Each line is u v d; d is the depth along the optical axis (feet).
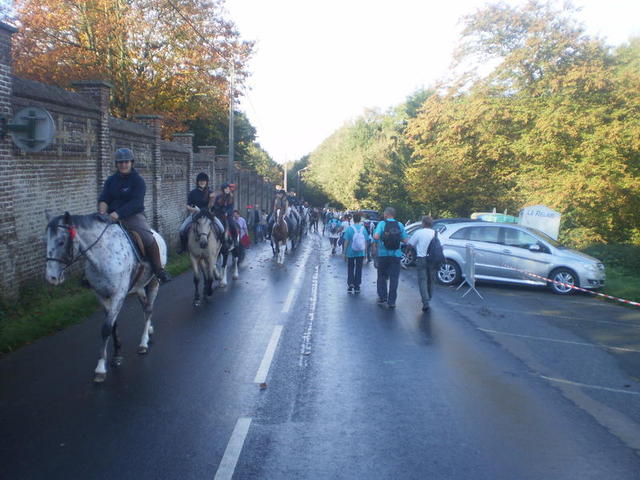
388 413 18.12
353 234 42.22
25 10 83.30
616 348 27.96
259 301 37.65
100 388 19.92
